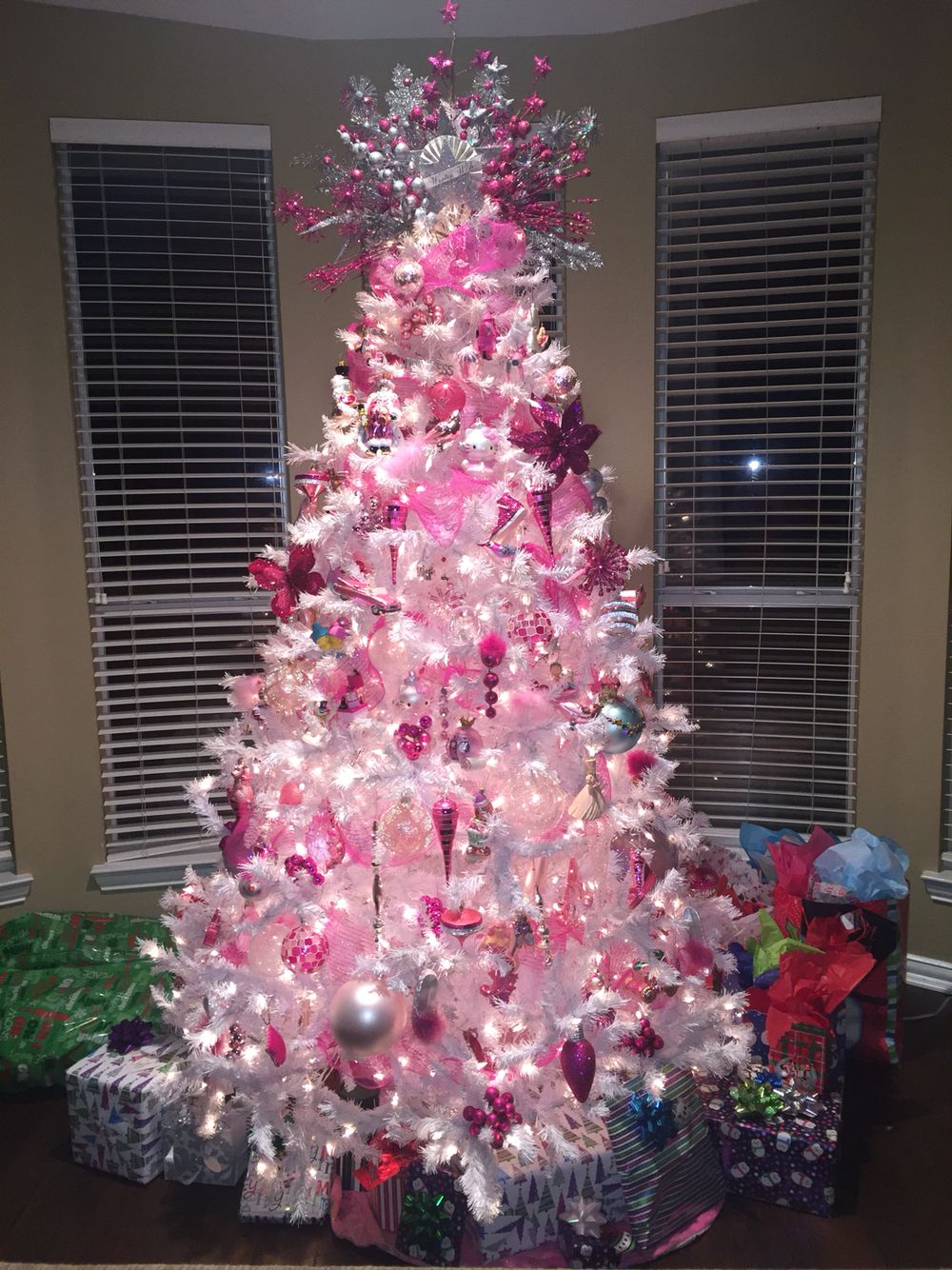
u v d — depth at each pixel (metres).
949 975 3.01
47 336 2.98
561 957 1.92
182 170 2.97
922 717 2.99
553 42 3.03
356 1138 1.99
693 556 3.27
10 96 2.87
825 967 2.31
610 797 2.04
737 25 2.90
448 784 1.83
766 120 2.91
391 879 2.00
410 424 2.00
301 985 1.99
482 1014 2.00
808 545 3.12
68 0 2.85
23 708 3.07
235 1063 2.01
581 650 2.04
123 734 3.34
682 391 3.12
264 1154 1.98
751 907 2.73
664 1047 2.08
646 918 2.02
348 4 2.89
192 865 3.20
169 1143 2.33
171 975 2.71
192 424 3.42
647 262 3.06
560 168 2.11
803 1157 2.16
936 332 2.84
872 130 2.87
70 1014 2.68
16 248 2.93
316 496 2.10
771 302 3.29
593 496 2.20
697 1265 2.03
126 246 3.14
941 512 2.89
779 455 3.32
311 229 2.15
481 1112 1.85
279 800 2.07
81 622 3.11
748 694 3.28
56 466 3.03
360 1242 2.09
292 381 3.11
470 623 1.89
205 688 3.42
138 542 3.40
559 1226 2.03
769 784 3.31
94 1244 2.10
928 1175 2.27
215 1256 2.07
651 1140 2.04
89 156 3.01
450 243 1.97
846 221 2.91
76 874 3.17
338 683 1.93
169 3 2.87
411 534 1.86
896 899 2.61
